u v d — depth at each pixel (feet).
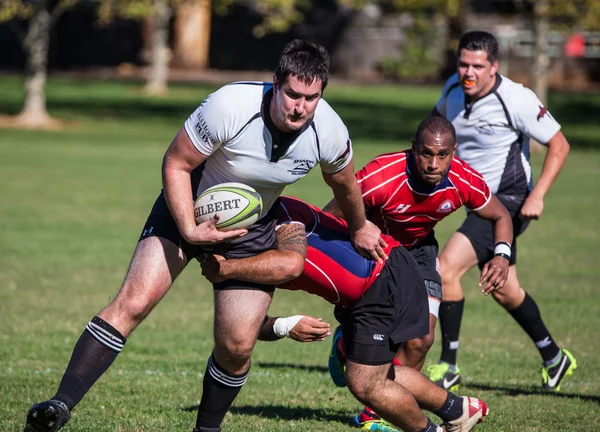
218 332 57.16
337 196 59.31
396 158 67.00
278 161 55.62
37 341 93.35
